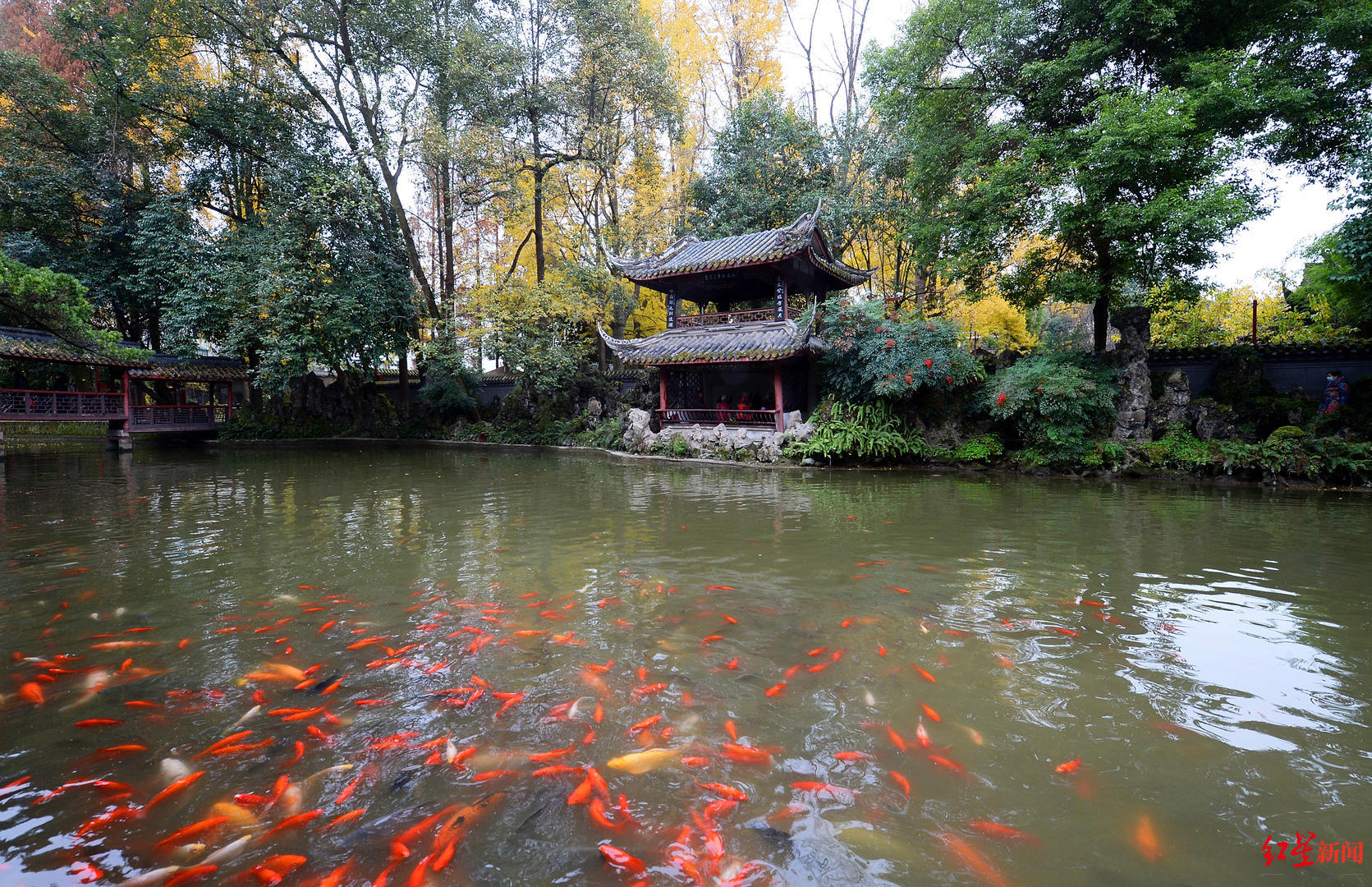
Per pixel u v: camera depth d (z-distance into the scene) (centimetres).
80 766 254
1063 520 785
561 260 2498
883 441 1452
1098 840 210
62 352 1658
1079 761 255
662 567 561
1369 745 269
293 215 2027
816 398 1750
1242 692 318
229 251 2083
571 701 306
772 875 194
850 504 920
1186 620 420
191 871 196
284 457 1747
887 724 286
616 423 2023
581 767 251
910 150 1800
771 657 360
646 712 296
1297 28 1185
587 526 755
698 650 370
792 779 245
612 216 2420
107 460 1650
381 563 574
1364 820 220
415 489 1088
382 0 1983
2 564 571
